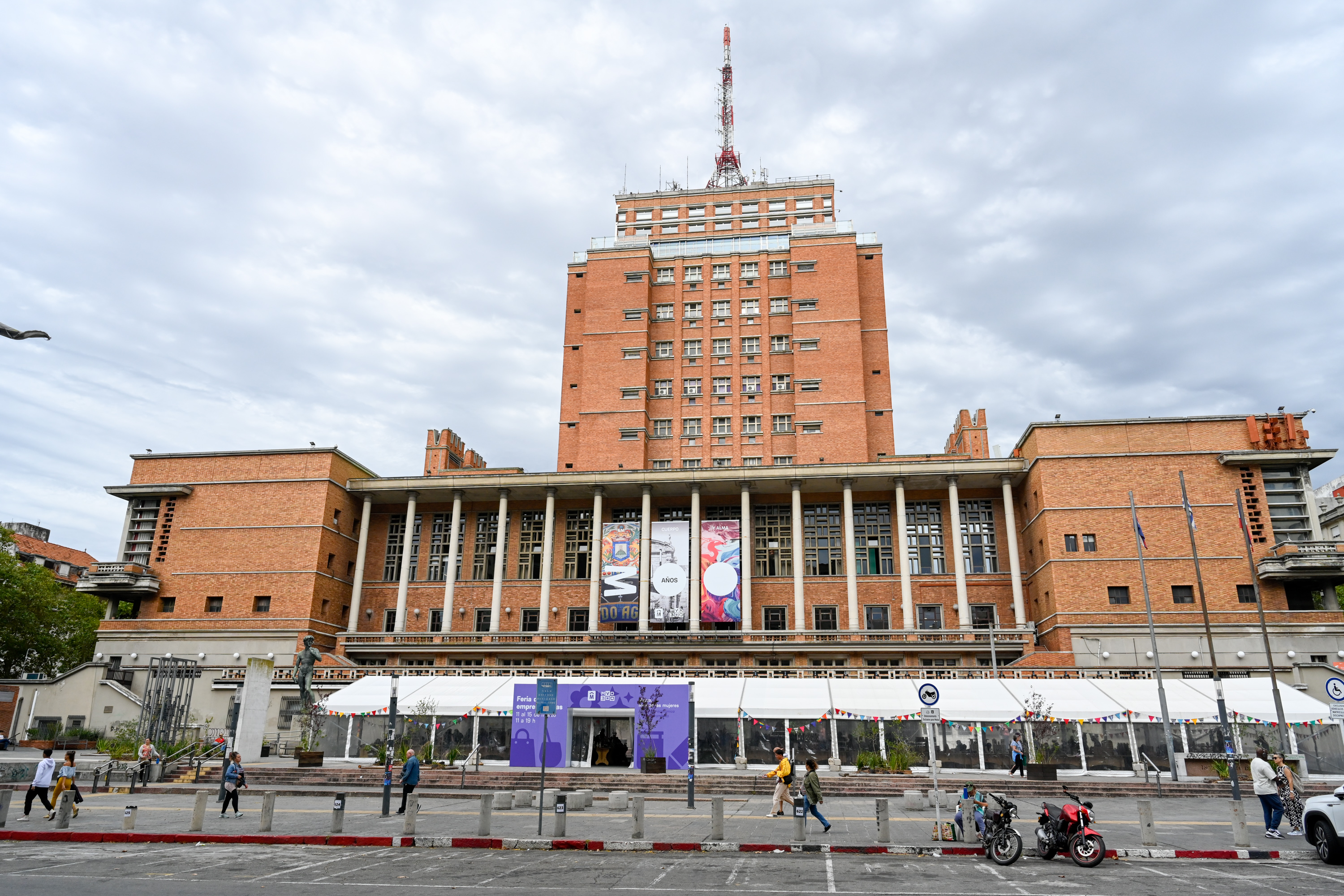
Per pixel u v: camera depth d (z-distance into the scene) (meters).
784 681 47.19
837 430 73.81
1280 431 57.47
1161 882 17.58
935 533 65.00
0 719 59.00
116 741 48.31
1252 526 56.06
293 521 65.31
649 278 81.62
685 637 58.94
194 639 63.00
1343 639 53.12
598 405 77.88
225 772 27.36
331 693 53.19
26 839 23.03
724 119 106.75
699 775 38.72
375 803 31.50
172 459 68.62
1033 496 61.19
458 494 67.25
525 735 43.38
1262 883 17.44
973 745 42.41
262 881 17.16
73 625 77.50
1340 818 19.84
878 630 58.38
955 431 77.69
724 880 17.59
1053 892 16.45
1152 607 55.50
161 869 18.48
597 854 21.22
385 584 69.00
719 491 66.50
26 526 107.75
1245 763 36.88
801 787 29.69
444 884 17.02
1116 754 42.03
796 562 62.38
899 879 17.70
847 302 77.44
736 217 92.25
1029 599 62.22
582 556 67.81
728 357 79.19
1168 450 58.22
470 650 61.19
